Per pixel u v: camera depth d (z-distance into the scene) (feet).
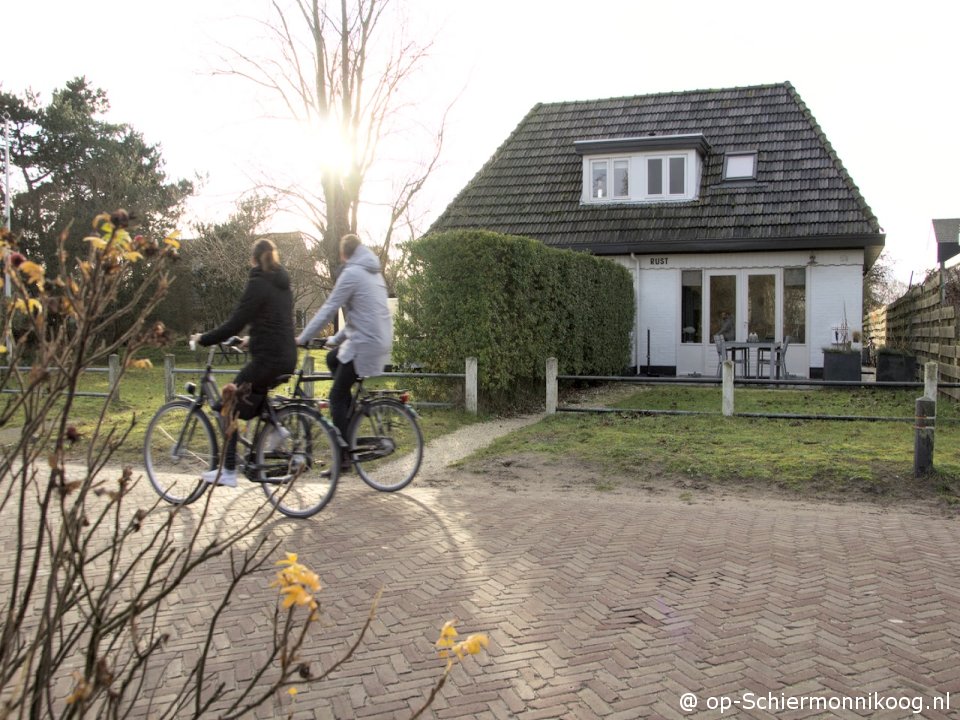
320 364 60.39
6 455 6.49
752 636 12.44
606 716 10.12
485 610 13.47
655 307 60.75
